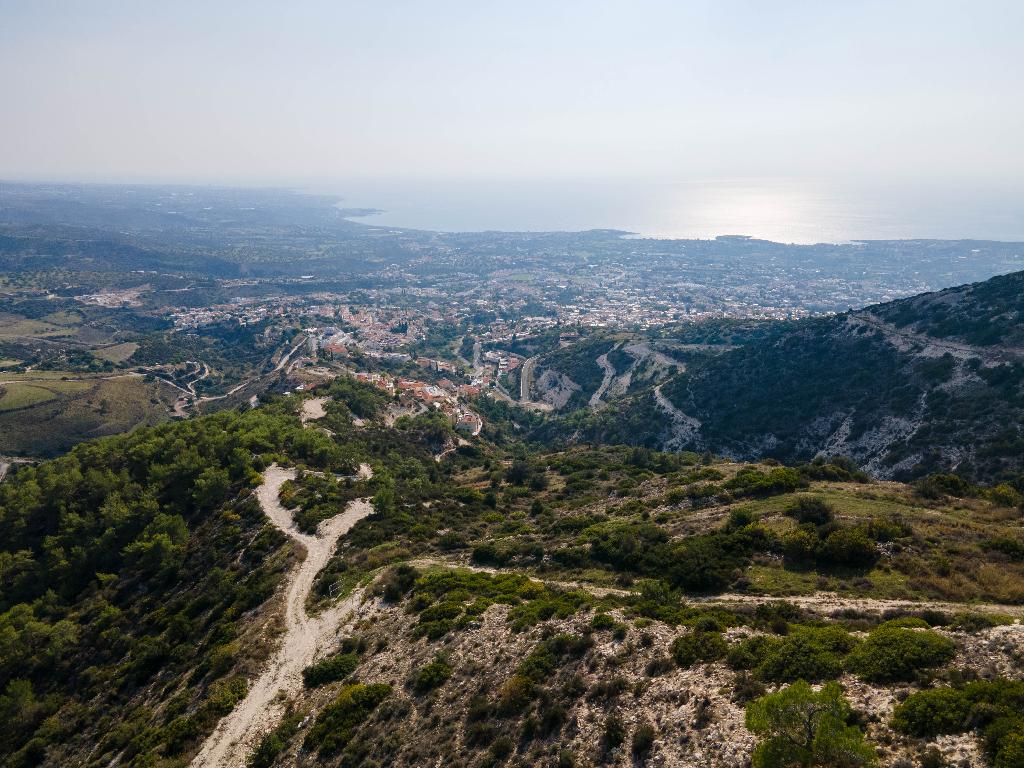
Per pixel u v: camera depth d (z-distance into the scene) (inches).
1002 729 694.5
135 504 3235.7
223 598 2361.0
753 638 1132.5
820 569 1525.6
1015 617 1098.7
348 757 1252.5
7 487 3656.5
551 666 1261.1
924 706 783.7
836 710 733.9
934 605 1273.4
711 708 954.1
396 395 7372.1
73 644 2445.9
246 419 4520.2
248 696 1670.8
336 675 1636.3
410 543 2583.7
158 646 2142.0
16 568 3002.0
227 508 3230.8
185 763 1461.6
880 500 1910.7
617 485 3216.0
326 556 2578.7
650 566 1776.6
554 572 1948.8
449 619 1662.2
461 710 1255.5
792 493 2080.5
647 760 916.0
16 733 2034.9
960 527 1616.6
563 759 977.5
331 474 3703.3
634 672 1144.8
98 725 1902.1
